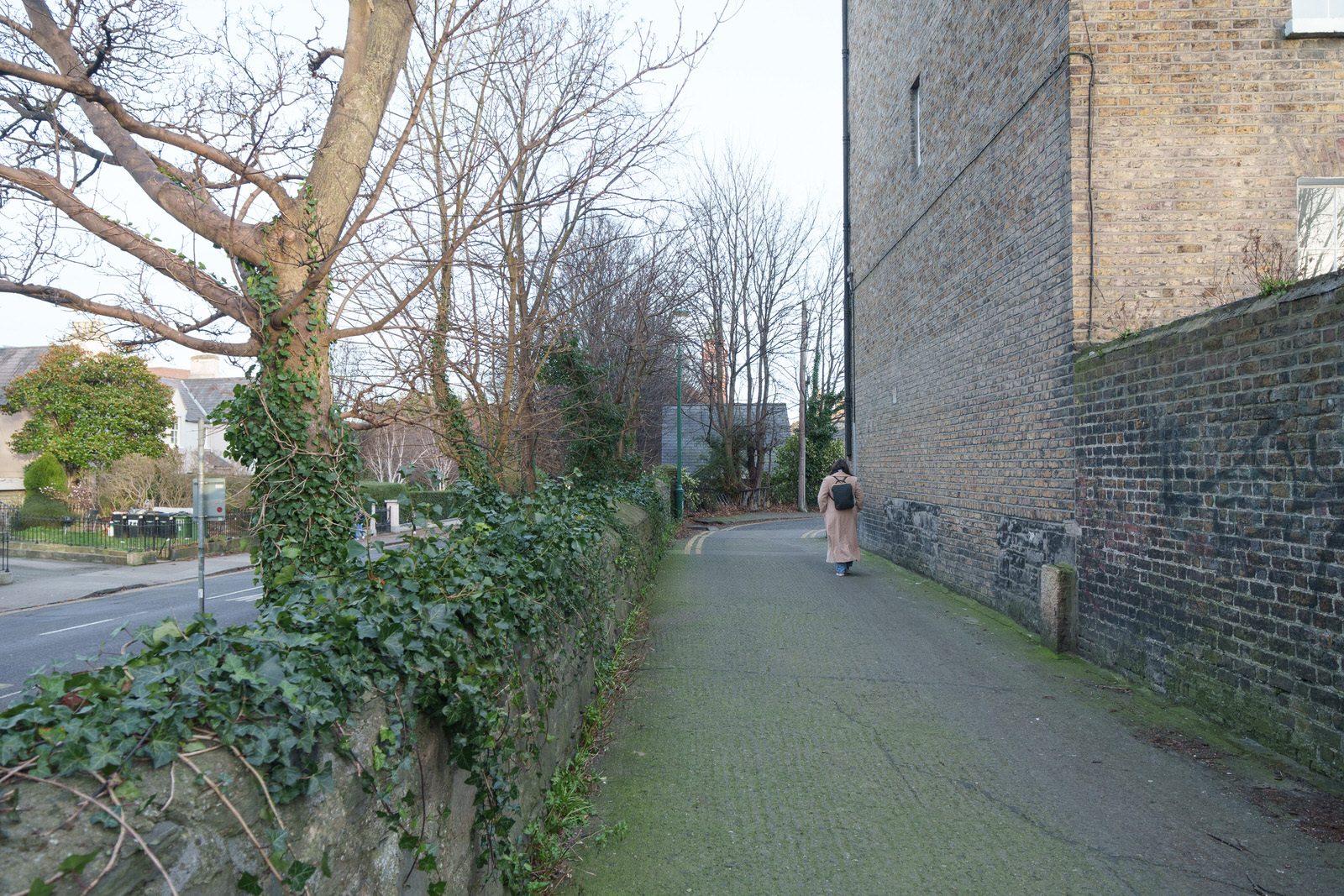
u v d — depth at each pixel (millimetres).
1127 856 3666
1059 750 4930
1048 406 7629
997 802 4246
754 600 10117
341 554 4672
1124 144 7191
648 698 6129
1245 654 4922
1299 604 4453
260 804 1722
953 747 5016
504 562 3836
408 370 6559
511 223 7734
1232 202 7160
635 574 9281
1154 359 5836
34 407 30828
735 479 37844
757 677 6617
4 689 8164
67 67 4723
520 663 3658
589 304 12531
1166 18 7184
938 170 10992
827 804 4266
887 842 3846
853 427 17234
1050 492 7594
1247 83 7184
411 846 2385
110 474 28250
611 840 3904
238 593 16656
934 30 11086
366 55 5297
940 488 11070
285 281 4934
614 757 4969
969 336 9812
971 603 9625
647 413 31984
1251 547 4844
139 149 5102
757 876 3561
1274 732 4660
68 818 1381
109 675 1763
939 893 3395
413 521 3740
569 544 5191
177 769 1602
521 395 9133
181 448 37438
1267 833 3826
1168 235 7141
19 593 17000
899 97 13070
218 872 1561
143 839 1425
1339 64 7172
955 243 10320
